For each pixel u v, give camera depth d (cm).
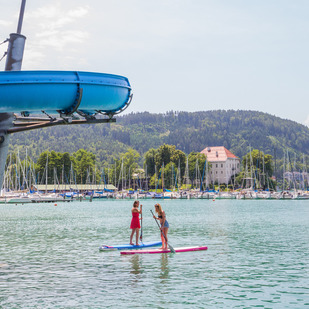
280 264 2312
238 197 16450
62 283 1912
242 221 5528
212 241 3328
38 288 1823
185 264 2328
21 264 2403
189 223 5212
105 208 10525
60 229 4653
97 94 2080
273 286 1814
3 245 3266
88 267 2289
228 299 1612
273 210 8531
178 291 1738
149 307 1521
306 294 1681
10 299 1650
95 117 2259
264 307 1508
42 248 3067
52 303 1589
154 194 18088
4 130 2302
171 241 3341
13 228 4844
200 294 1688
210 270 2159
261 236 3675
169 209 9381
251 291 1731
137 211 2988
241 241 3316
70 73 2016
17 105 1977
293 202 13225
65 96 2020
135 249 2933
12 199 14288
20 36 2295
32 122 2530
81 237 3791
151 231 4206
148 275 2055
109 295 1691
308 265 2281
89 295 1695
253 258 2505
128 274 2088
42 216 7312
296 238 3509
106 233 4122
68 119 2148
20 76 1936
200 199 17088
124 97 2255
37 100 1981
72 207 11288
